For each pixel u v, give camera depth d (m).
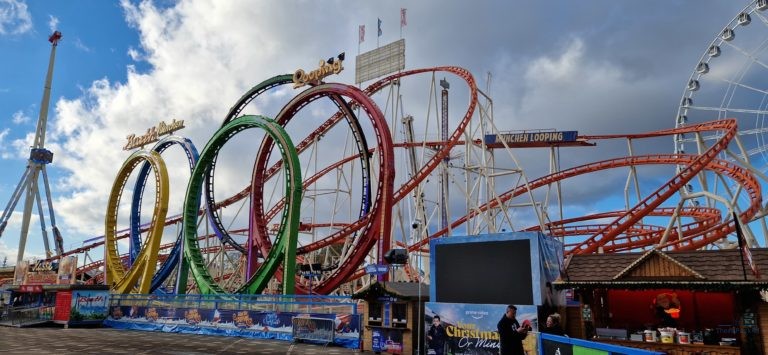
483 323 19.94
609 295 21.41
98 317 41.78
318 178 67.12
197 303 36.75
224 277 76.44
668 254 18.28
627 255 19.25
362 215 50.38
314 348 26.28
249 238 51.91
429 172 51.81
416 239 64.44
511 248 20.23
